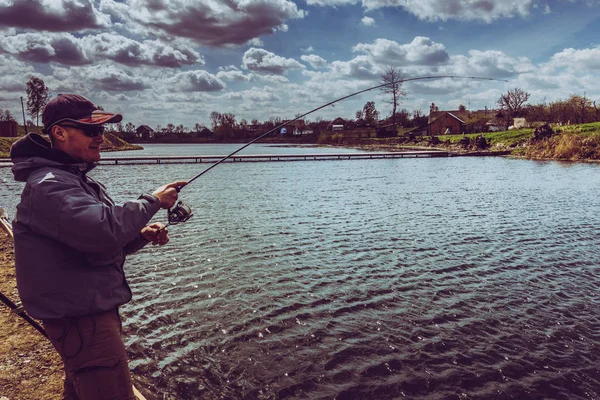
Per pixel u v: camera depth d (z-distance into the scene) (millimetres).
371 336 6477
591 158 47969
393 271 9570
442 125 116812
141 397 4258
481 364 5723
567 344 6250
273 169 44594
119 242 2172
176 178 34844
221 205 19234
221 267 9797
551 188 25156
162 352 5969
